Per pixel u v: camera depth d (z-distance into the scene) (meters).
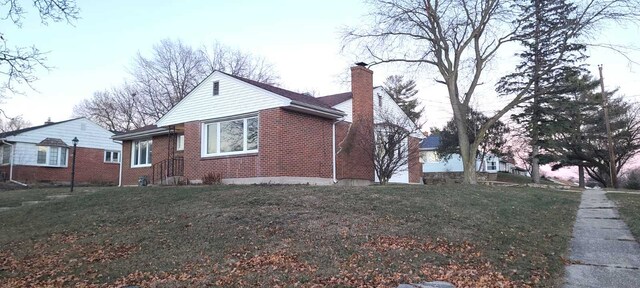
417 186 14.38
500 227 8.82
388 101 22.08
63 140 30.77
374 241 7.71
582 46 19.45
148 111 47.28
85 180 31.47
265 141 16.23
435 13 18.53
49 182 28.91
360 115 18.34
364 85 19.08
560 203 12.54
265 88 16.75
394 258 6.82
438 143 41.06
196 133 18.64
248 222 9.23
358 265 6.56
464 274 6.10
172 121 19.72
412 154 17.97
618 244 7.59
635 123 35.31
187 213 10.55
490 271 6.21
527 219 9.80
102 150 32.81
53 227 10.78
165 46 46.56
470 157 18.44
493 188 15.10
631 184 35.25
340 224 8.80
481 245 7.52
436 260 6.72
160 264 7.21
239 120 17.45
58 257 8.22
